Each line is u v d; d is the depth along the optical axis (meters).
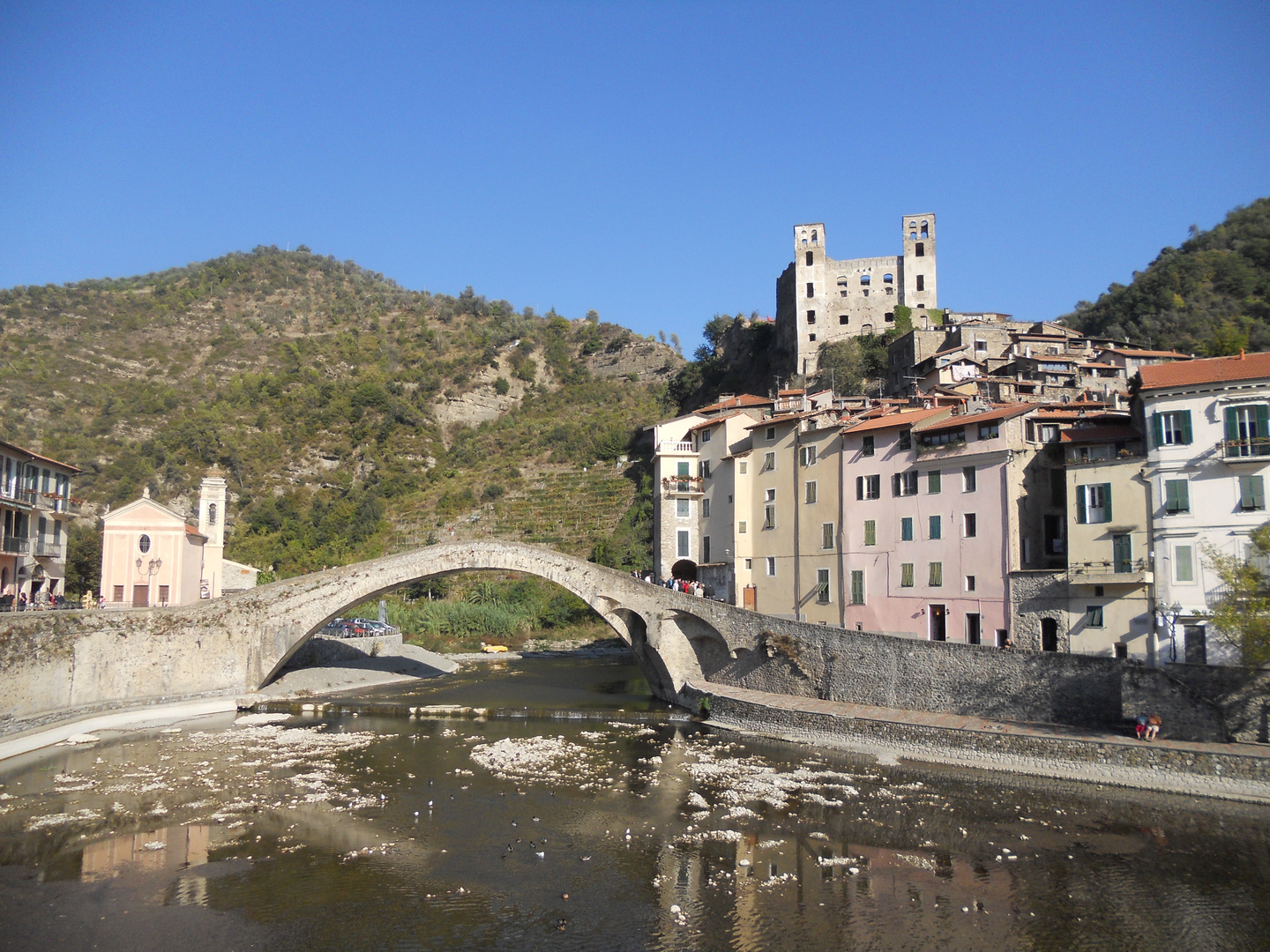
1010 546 50.25
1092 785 39.62
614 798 38.69
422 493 145.62
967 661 47.88
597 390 192.12
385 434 162.38
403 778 41.91
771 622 57.66
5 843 32.22
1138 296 114.81
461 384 189.75
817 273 120.06
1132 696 42.12
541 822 35.19
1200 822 34.81
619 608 64.31
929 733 44.75
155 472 129.75
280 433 155.88
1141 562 45.00
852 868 30.30
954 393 75.31
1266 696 40.22
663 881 29.16
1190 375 45.94
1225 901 27.61
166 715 56.31
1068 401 70.81
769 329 133.88
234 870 29.83
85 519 112.81
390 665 80.50
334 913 26.45
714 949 24.34
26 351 163.12
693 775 42.59
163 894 27.78
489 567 64.25
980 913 26.75
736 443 74.44
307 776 42.06
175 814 35.88
